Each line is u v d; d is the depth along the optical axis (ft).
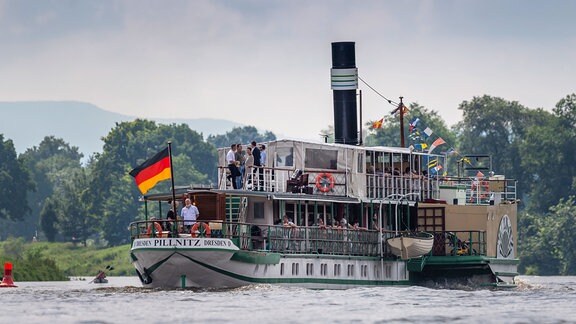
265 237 581.94
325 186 633.20
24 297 574.56
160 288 577.84
